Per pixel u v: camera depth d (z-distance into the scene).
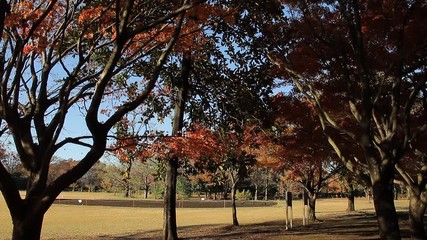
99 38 9.66
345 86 12.67
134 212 42.81
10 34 7.93
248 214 39.41
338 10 11.61
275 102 14.72
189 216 37.06
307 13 11.76
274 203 63.47
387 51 11.66
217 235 20.28
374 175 10.68
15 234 6.92
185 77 15.92
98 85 7.07
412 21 11.34
